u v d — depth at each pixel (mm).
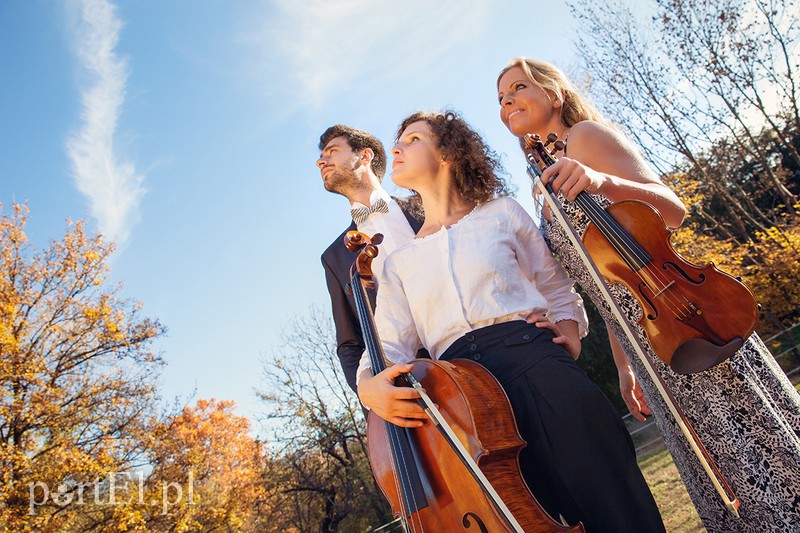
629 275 1832
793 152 14852
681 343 1732
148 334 17547
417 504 1680
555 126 2490
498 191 2316
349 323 3082
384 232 3051
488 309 1942
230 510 21906
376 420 2021
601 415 1765
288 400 23906
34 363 15695
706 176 15484
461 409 1634
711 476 1459
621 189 1864
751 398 1811
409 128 2385
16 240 16594
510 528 1447
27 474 14469
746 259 17547
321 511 25359
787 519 1752
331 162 3359
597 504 1660
